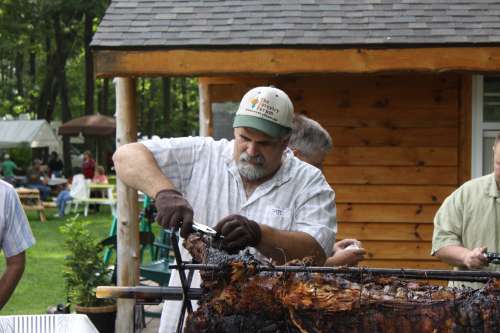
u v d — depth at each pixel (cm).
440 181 891
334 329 265
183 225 309
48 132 3412
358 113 894
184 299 280
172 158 376
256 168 361
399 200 892
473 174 886
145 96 4600
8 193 456
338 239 902
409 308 262
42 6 3759
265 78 916
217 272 276
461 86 884
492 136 885
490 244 507
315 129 428
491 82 881
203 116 940
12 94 4556
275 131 350
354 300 262
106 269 832
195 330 275
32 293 1154
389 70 747
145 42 744
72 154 4522
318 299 263
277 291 269
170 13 798
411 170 892
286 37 758
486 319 258
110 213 2409
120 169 357
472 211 511
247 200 372
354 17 801
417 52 746
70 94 5100
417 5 818
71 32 4053
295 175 376
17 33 3869
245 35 762
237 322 272
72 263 827
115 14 794
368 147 894
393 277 277
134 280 809
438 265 889
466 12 800
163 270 885
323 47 744
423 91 888
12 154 3556
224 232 308
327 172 899
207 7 812
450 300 264
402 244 894
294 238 344
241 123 352
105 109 4253
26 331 358
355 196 897
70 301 816
